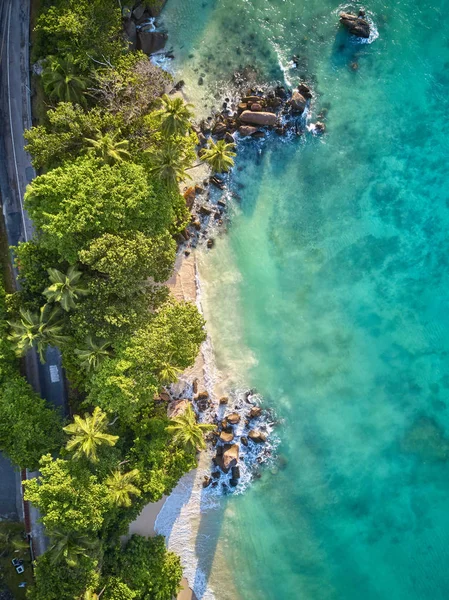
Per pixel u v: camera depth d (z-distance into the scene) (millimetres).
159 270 43469
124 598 42469
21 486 47312
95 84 44281
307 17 51188
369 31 51156
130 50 49281
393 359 51531
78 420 40438
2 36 46719
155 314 43375
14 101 47062
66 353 43562
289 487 50469
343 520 50969
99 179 40750
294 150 50781
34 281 42844
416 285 51812
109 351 42938
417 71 51812
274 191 50750
